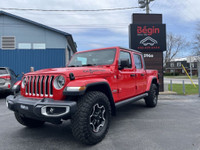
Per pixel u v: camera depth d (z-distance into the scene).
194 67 59.84
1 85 7.36
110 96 3.29
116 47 4.00
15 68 12.27
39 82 2.93
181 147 2.77
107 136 3.29
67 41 15.07
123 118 4.59
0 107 6.15
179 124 4.00
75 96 2.83
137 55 5.14
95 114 2.93
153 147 2.78
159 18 10.02
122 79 3.91
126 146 2.83
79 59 4.39
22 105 2.81
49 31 14.02
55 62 12.57
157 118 4.57
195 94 9.31
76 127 2.64
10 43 13.91
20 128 3.87
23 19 13.65
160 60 9.97
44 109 2.53
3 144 2.98
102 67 3.72
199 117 4.64
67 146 2.87
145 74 5.33
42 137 3.30
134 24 9.84
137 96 4.72
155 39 9.84
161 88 9.88
